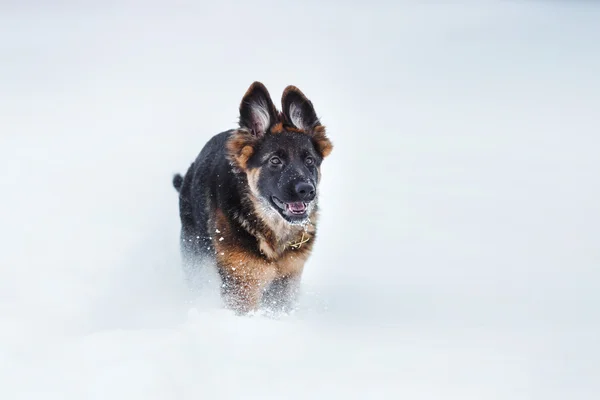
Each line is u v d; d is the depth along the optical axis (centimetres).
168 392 433
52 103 2200
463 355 485
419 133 1712
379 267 826
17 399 420
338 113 1972
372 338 522
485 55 3391
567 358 476
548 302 638
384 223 1008
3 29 5034
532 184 1207
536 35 4250
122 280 736
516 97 2266
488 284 723
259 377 455
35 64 3262
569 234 906
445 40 4009
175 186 873
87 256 812
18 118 1930
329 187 1227
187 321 562
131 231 955
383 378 454
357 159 1442
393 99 2228
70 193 1169
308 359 480
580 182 1209
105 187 1227
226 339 506
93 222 993
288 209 655
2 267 735
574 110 2006
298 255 689
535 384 441
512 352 489
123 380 437
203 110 2019
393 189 1204
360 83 2548
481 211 1047
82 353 469
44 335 509
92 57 3538
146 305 643
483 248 867
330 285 768
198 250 749
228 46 3816
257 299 682
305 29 4772
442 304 659
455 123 1838
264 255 670
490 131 1725
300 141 690
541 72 2870
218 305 694
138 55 3581
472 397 430
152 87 2497
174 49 3794
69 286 675
